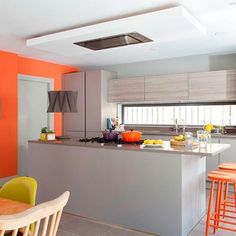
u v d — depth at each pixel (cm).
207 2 283
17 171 521
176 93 536
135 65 623
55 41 372
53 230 131
